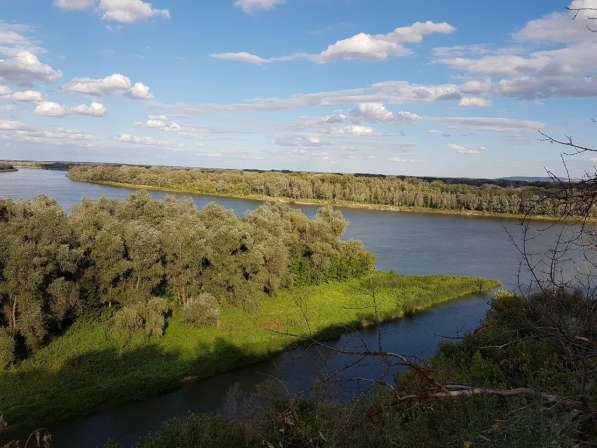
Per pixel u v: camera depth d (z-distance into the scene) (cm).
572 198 383
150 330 2992
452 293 4122
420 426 580
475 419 489
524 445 405
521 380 1159
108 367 2650
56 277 2861
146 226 3544
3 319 2714
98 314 3197
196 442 1338
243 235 3594
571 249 424
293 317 3456
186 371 2638
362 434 511
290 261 4141
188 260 3353
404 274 4809
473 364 1346
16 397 2286
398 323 3444
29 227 2859
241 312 3506
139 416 2228
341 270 4397
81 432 2083
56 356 2684
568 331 434
